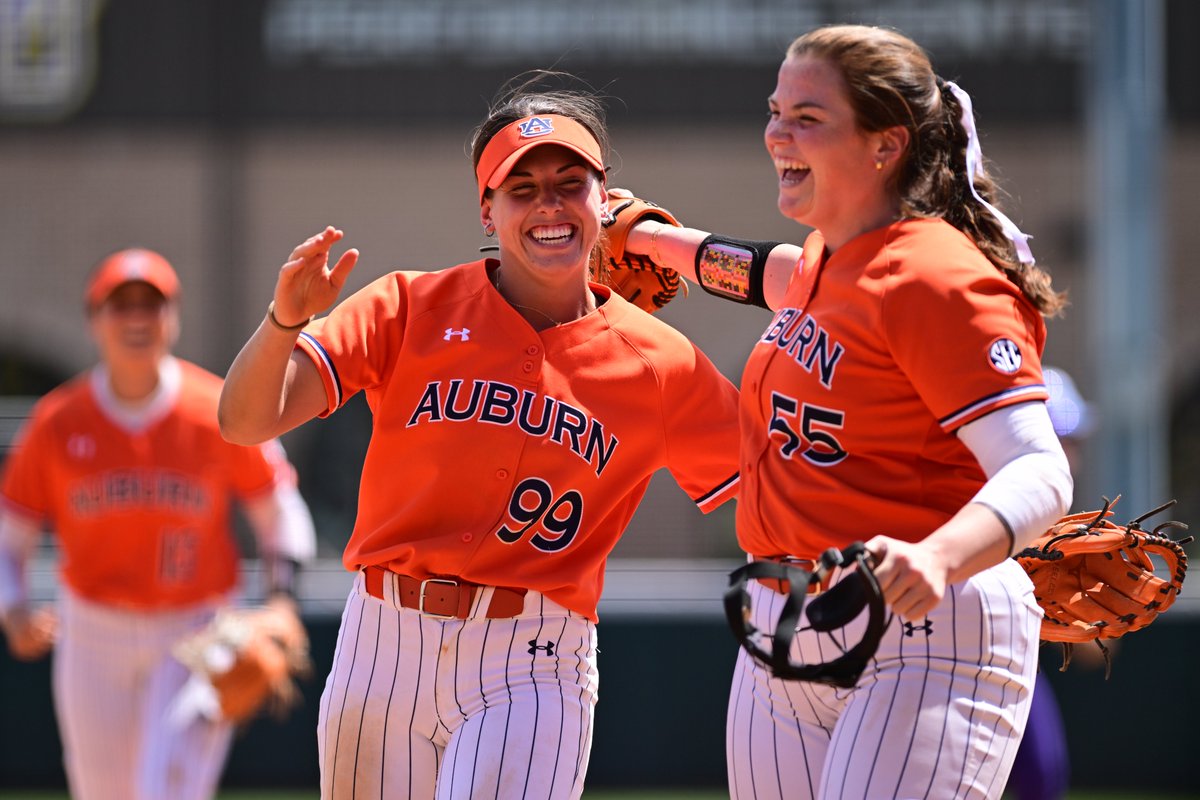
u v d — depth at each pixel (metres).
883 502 9.65
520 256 11.30
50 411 19.75
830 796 9.42
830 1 52.31
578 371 11.20
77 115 54.16
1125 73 29.84
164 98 54.25
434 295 11.35
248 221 54.84
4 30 53.88
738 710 10.71
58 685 19.69
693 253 13.01
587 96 12.01
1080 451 20.53
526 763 10.54
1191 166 53.25
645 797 26.17
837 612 8.41
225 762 26.62
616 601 27.80
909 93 9.77
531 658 10.96
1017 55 52.66
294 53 53.56
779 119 10.06
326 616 26.88
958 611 9.49
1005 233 9.92
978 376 9.04
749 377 10.46
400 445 11.12
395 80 53.59
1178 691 26.27
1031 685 9.81
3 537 20.31
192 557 19.44
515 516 11.01
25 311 56.03
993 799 9.62
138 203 55.00
